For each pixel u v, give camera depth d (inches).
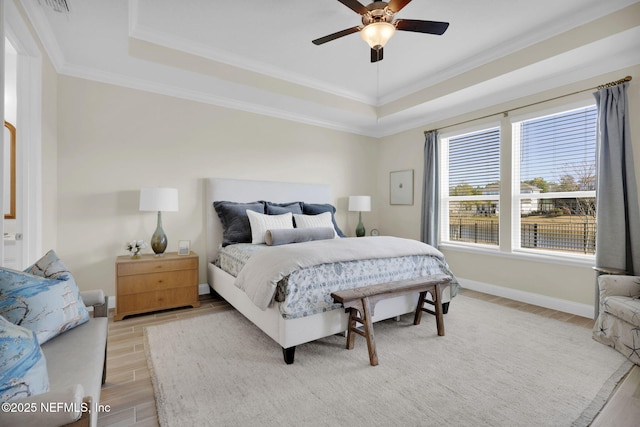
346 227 201.6
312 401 66.1
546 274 131.3
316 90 158.4
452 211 173.5
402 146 197.9
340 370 78.8
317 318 86.0
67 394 30.1
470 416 61.4
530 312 123.7
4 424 27.8
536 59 112.7
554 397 67.5
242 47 122.3
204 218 148.6
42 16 86.6
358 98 173.5
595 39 98.4
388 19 83.3
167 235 138.9
